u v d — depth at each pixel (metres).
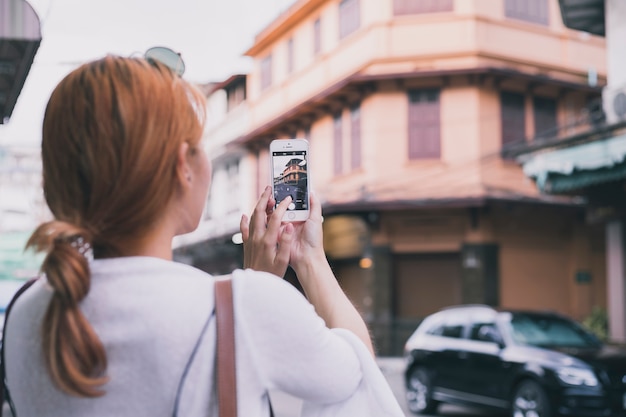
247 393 0.95
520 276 18.17
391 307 18.41
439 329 10.05
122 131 0.99
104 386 0.95
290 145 1.56
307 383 0.99
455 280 18.28
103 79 1.02
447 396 9.49
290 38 22.78
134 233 1.04
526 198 17.62
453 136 18.17
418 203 17.75
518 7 18.92
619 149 10.62
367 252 18.86
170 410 0.95
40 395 0.99
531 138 18.61
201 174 1.10
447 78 18.25
